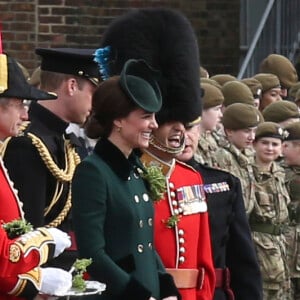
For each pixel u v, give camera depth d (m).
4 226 21.44
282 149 38.50
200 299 26.28
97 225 22.97
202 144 36.22
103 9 55.69
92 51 27.28
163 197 25.16
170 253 25.83
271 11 56.19
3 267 20.84
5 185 22.12
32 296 21.36
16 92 22.42
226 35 57.09
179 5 56.72
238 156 36.53
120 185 23.42
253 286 27.95
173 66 26.34
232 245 28.05
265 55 56.16
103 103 23.53
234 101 41.44
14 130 22.61
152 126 23.77
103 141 23.59
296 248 37.84
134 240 23.42
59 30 55.28
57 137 25.67
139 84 23.62
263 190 36.59
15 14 54.88
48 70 26.59
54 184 25.12
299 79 54.03
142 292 22.88
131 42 26.53
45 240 21.34
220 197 27.75
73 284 22.22
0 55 22.34
